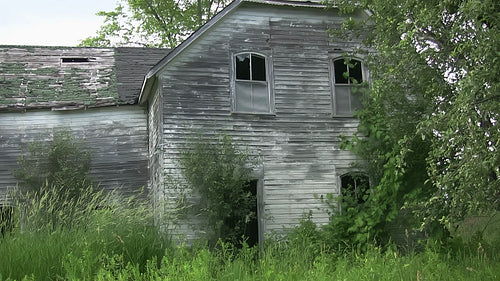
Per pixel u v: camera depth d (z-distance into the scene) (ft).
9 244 23.80
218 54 46.57
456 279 25.88
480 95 23.93
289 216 45.27
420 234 44.75
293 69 48.19
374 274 24.90
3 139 50.57
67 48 60.75
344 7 40.96
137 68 58.95
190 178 41.81
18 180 49.29
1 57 57.62
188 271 21.65
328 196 44.55
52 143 48.96
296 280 23.75
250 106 46.57
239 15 47.83
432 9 27.89
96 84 54.60
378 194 41.24
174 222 37.01
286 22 48.93
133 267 22.95
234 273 23.73
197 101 45.16
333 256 33.99
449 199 26.71
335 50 49.52
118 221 27.27
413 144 39.37
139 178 50.93
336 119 48.01
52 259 23.48
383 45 32.96
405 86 38.40
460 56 28.81
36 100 51.37
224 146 43.11
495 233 44.34
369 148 45.11
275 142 46.24
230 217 43.24
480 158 22.50
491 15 24.68
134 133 51.96
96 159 50.75
